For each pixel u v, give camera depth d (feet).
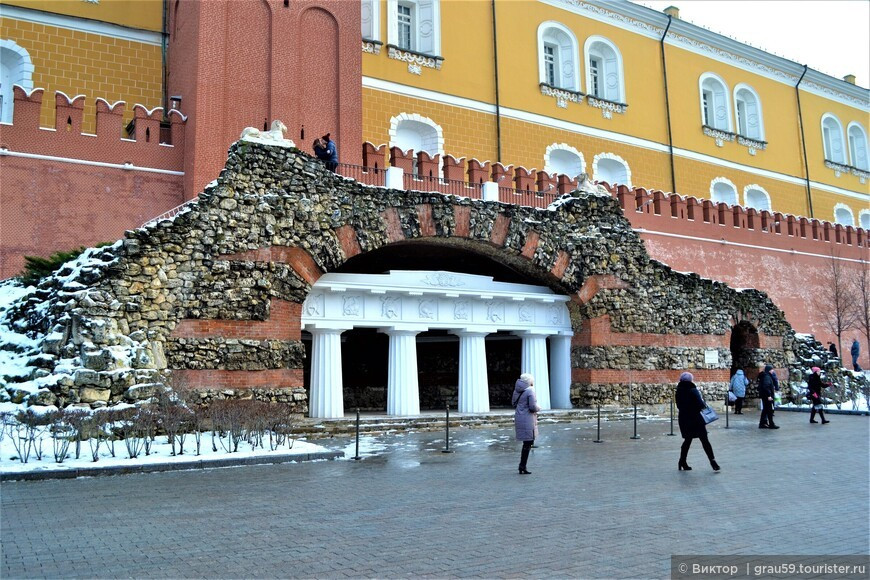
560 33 128.88
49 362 49.83
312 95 80.23
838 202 171.01
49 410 44.14
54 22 85.81
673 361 85.25
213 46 74.59
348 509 31.09
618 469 43.75
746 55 156.56
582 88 129.39
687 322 87.51
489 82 116.88
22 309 58.90
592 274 80.84
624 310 82.53
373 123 103.91
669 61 143.23
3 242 65.46
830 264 129.59
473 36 116.57
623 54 135.85
